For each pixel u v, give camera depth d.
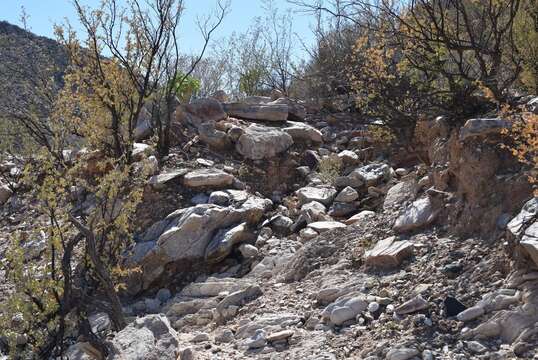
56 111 9.21
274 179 10.41
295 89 14.30
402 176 9.24
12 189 10.55
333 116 11.98
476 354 4.74
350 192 9.26
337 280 6.46
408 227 6.75
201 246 8.45
